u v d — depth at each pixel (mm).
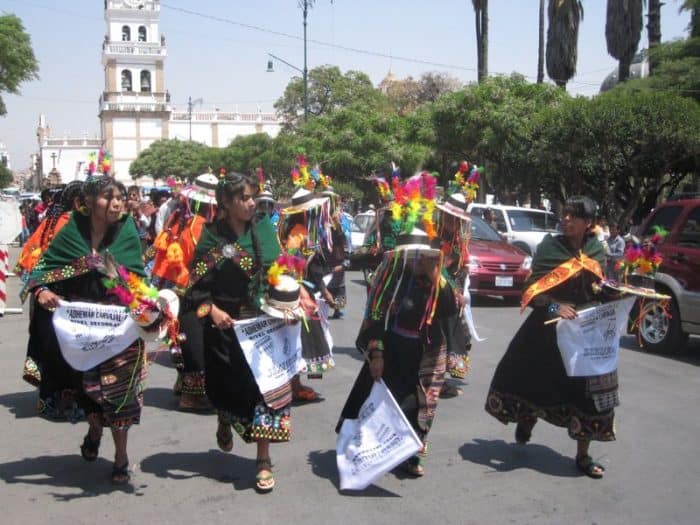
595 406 4656
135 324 4238
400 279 4551
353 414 4660
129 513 4211
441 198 6633
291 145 35750
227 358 4445
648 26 25016
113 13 75438
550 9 28297
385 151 28406
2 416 6152
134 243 4480
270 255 4484
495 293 13047
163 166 63031
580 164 20078
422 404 4746
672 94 19062
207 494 4496
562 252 4750
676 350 9023
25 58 24234
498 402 5004
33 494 4469
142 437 5617
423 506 4348
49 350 4492
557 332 4641
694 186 26062
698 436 5777
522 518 4191
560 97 23375
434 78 50688
